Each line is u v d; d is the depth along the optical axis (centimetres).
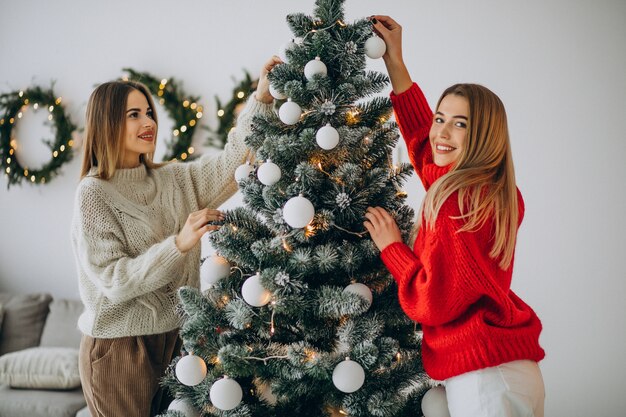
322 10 139
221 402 129
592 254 287
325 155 137
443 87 300
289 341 144
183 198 185
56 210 348
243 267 143
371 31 143
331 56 136
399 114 166
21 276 355
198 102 330
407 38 303
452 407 136
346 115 138
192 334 136
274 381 135
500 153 142
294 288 128
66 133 339
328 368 126
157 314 170
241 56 325
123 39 338
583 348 288
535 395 134
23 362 276
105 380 168
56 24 346
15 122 347
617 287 285
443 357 137
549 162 290
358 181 135
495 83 295
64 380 272
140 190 177
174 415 135
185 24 331
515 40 292
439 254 131
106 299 168
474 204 132
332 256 129
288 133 139
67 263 348
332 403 137
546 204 291
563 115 288
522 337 136
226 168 183
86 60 343
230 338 140
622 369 284
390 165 147
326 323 141
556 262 290
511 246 139
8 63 353
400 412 142
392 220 137
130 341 169
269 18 321
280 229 133
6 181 354
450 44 299
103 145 173
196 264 181
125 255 167
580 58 286
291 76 137
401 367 142
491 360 131
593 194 286
